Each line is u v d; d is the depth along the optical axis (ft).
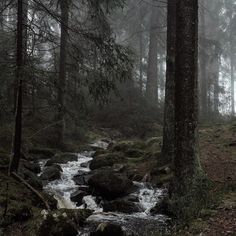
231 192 32.12
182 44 31.96
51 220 26.78
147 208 34.81
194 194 30.32
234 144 47.50
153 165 46.75
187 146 31.78
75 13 78.23
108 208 34.53
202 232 25.11
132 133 76.74
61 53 56.75
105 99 42.75
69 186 41.52
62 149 62.49
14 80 35.83
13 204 27.99
